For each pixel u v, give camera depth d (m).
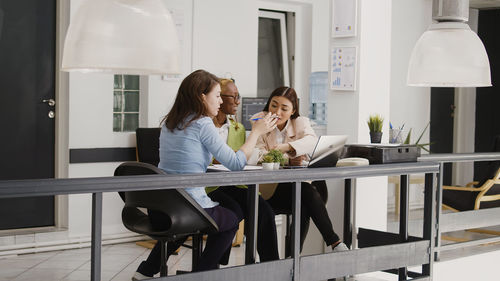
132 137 6.66
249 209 3.37
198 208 3.23
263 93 8.33
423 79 3.99
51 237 6.10
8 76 6.09
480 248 5.98
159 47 2.91
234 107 4.38
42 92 6.27
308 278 3.54
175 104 3.54
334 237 4.02
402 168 3.98
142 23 2.89
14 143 6.15
